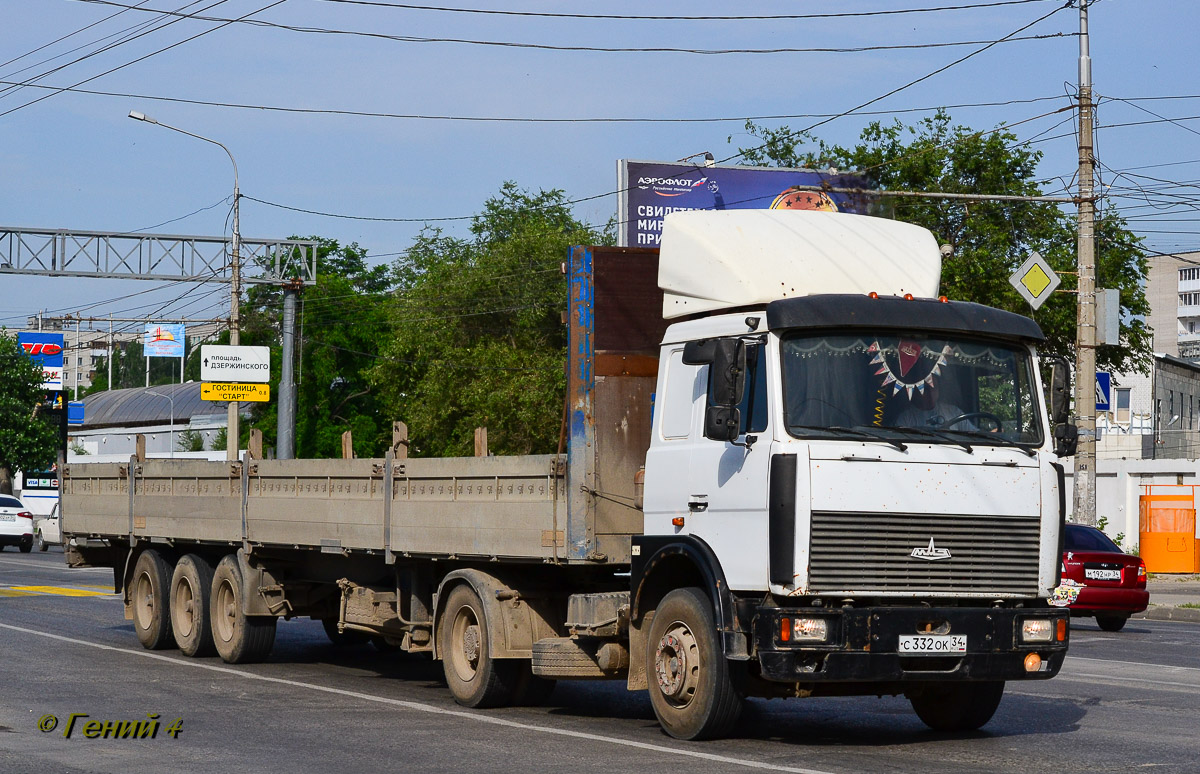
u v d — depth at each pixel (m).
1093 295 30.19
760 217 12.40
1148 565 40.94
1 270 51.75
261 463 17.58
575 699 14.84
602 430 12.49
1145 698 15.13
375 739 11.76
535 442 57.41
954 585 10.90
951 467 10.98
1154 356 76.62
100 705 13.86
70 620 24.61
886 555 10.73
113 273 53.25
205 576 18.97
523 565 13.52
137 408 107.56
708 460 11.42
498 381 57.78
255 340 79.81
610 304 12.70
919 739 12.12
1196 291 153.38
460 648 14.00
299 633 23.56
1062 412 11.66
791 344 11.00
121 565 22.05
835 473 10.66
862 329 11.15
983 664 10.85
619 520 12.44
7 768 10.38
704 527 11.40
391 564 15.00
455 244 72.00
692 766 10.34
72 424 83.94
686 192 47.44
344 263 85.12
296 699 14.51
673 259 12.31
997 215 45.97
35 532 59.94
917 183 46.75
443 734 12.05
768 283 11.58
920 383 11.19
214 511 18.61
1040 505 11.27
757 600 10.89
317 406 78.88
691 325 11.97
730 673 11.21
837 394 10.96
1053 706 14.46
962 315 11.38
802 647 10.43
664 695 11.73
